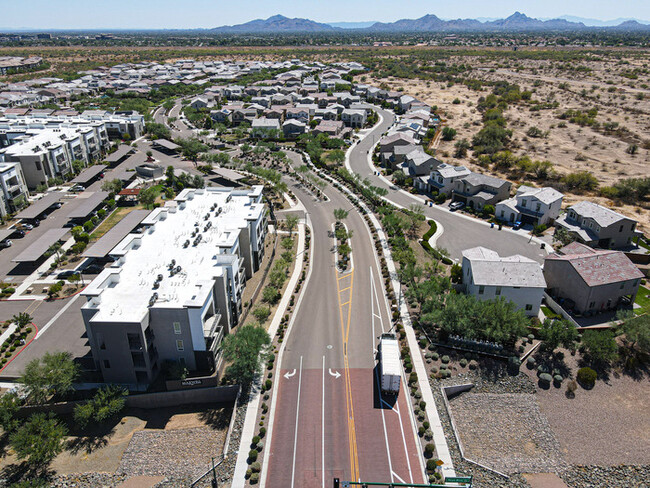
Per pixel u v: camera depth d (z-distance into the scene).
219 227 88.69
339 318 80.88
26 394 65.31
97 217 119.75
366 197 133.50
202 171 156.12
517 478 53.44
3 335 78.50
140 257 77.88
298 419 60.56
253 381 67.00
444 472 53.25
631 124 198.12
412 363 70.00
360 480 52.41
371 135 197.88
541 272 78.44
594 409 63.03
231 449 56.66
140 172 151.62
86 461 57.38
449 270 94.31
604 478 53.88
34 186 140.75
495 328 69.56
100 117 192.88
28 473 55.97
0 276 95.19
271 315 82.00
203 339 65.25
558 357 70.94
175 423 63.19
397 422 60.03
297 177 149.38
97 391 65.31
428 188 137.50
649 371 69.12
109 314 62.94
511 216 115.06
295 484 52.03
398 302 84.94
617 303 80.69
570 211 106.19
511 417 61.84
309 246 106.56
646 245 100.75
